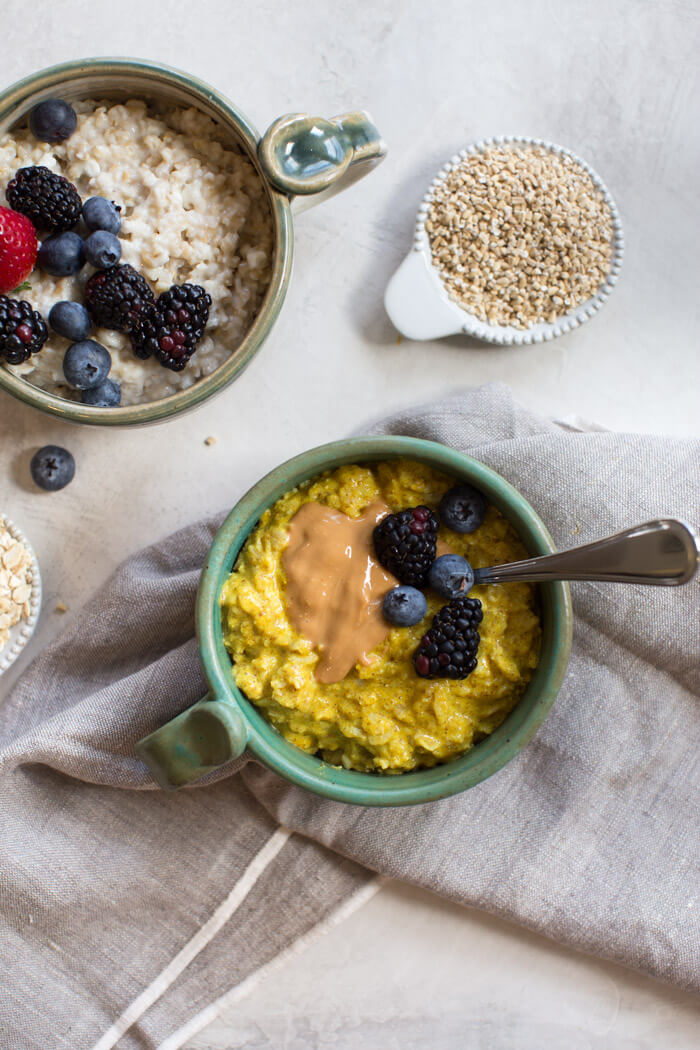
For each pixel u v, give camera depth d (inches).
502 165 23.3
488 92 23.7
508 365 23.9
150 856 23.0
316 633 20.0
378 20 23.5
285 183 20.5
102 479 23.6
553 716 22.3
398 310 23.2
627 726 22.2
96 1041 23.0
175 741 18.5
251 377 23.6
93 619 22.9
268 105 23.5
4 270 20.5
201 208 21.7
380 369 23.7
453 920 23.7
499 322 23.5
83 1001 23.1
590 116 23.8
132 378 21.8
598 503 21.7
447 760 20.2
